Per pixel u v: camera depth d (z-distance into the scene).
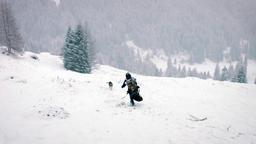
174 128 9.05
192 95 17.02
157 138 7.87
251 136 8.95
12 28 38.19
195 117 10.73
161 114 10.85
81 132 7.92
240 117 11.77
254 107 14.64
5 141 6.84
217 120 10.76
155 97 14.94
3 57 31.19
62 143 6.97
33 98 11.91
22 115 9.23
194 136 8.37
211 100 15.75
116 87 16.97
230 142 8.12
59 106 10.81
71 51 47.78
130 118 9.84
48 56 57.88
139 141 7.49
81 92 13.98
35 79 16.83
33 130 7.82
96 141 7.25
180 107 12.78
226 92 19.94
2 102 10.82
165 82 22.66
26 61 36.91
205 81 25.33
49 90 13.72
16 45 38.72
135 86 11.77
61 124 8.55
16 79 16.34
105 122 9.12
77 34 48.50
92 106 11.30
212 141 8.05
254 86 25.00
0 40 37.94
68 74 23.53
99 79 20.61
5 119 8.63
